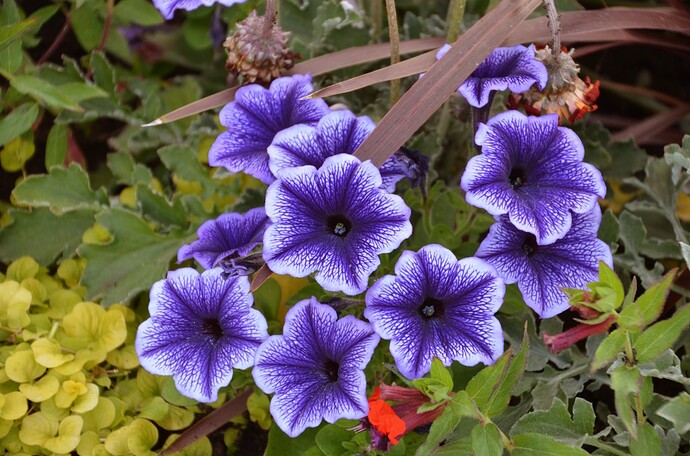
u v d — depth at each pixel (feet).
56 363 1.97
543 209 1.78
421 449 1.68
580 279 1.81
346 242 1.74
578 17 2.08
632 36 2.19
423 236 2.08
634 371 1.68
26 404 1.95
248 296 1.80
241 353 1.79
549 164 1.81
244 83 2.04
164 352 1.82
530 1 1.86
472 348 1.74
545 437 1.70
